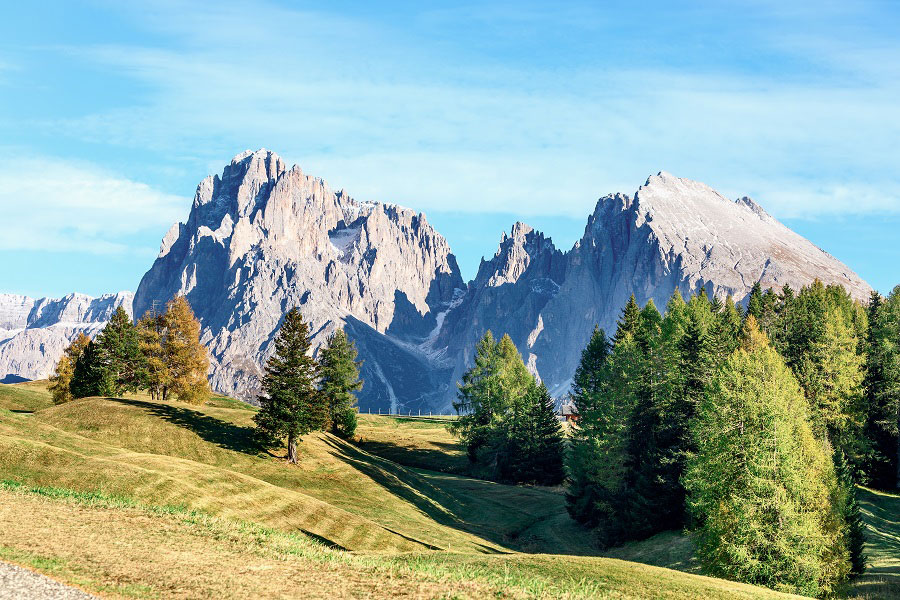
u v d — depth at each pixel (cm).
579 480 7825
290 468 7406
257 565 2742
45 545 2630
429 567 3089
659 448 6719
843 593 4331
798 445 4531
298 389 7581
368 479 7750
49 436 5931
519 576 3228
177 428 7488
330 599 2397
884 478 7481
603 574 3356
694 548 5653
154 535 3028
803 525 4141
